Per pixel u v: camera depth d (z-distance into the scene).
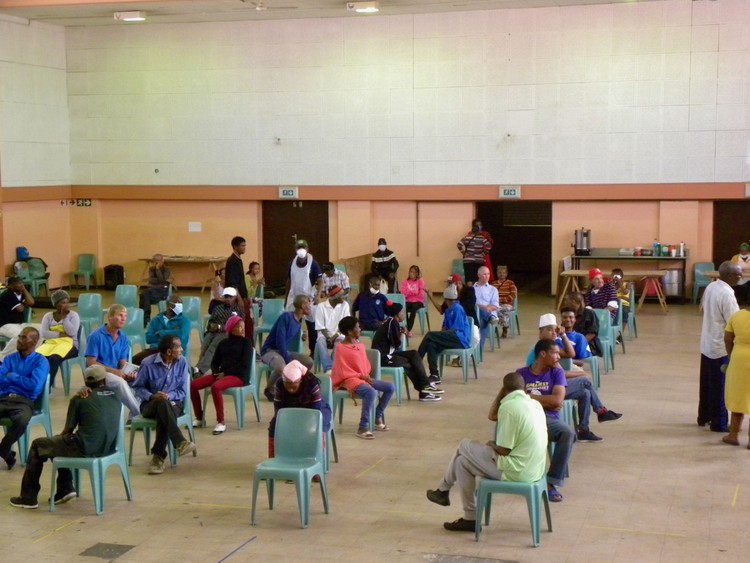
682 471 7.89
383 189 19.31
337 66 19.23
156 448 8.05
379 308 12.37
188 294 20.20
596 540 6.39
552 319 8.70
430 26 18.67
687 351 13.23
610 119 18.02
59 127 20.56
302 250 12.88
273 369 10.03
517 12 18.20
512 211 23.70
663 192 17.92
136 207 20.97
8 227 19.30
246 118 19.86
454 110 18.75
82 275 21.16
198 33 19.88
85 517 6.98
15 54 19.20
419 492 7.48
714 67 17.42
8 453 8.09
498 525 6.71
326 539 6.48
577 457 8.32
